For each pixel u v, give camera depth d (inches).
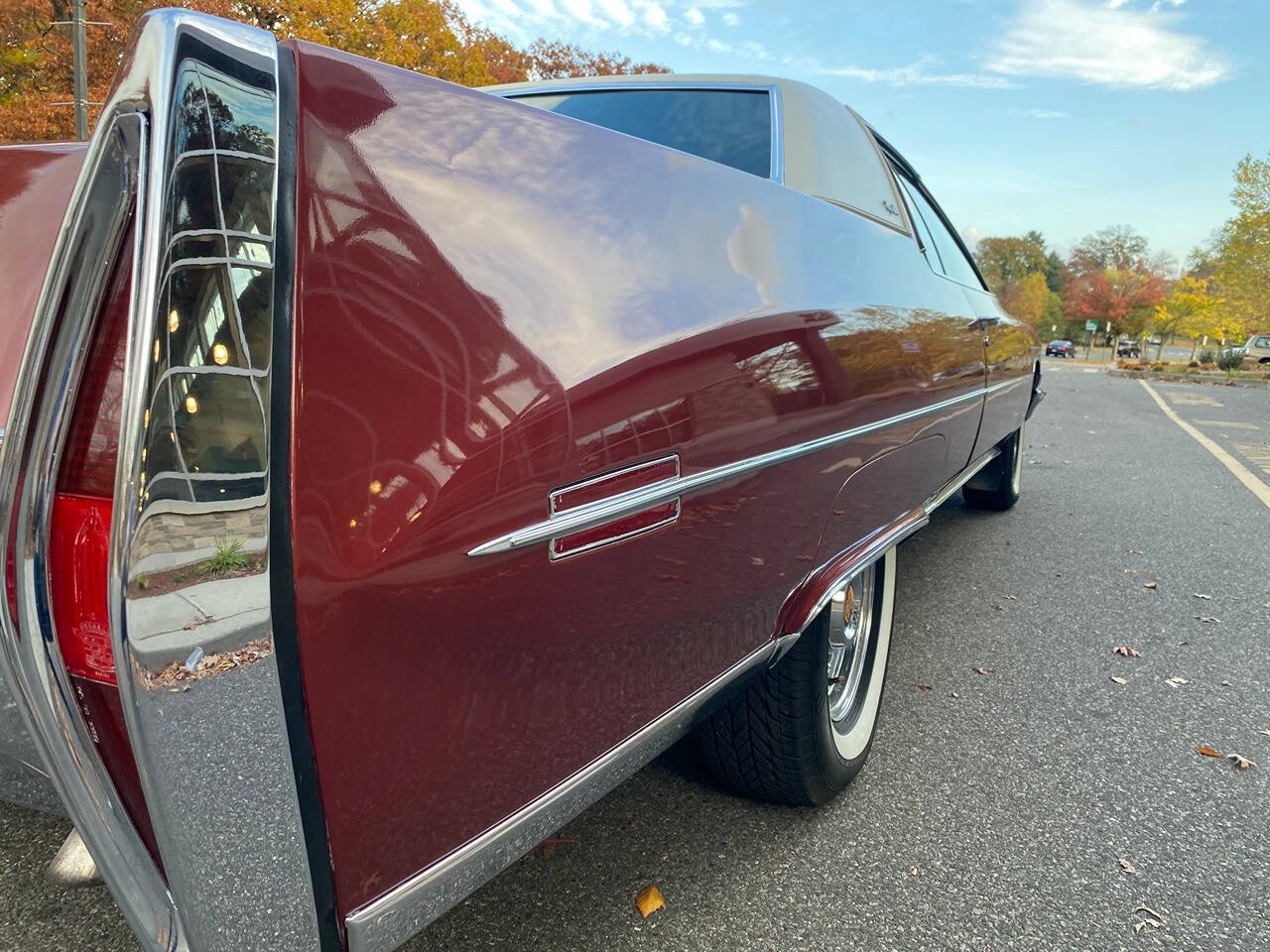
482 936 63.1
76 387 29.4
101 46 725.3
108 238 28.5
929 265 98.7
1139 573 163.0
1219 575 162.9
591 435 37.9
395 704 32.8
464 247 34.2
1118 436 381.4
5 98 736.3
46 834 73.4
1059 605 144.8
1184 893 71.1
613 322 39.7
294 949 31.8
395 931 34.5
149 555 27.3
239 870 30.1
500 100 38.3
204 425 27.6
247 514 28.3
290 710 29.9
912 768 90.7
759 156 79.6
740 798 83.0
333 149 30.6
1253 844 78.4
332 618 30.2
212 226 27.8
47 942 61.1
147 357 26.9
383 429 30.9
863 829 78.9
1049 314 3157.0
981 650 124.8
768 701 70.9
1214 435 391.5
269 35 30.9
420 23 968.3
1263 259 1147.3
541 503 35.9
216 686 28.4
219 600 28.1
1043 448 337.4
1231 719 103.4
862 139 96.6
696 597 48.3
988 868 73.7
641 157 45.7
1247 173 1151.6
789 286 55.7
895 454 75.5
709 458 46.1
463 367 33.2
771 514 54.1
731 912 66.8
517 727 38.4
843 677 83.0
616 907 66.9
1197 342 1673.2
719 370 46.4
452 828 36.4
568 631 39.3
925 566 166.2
